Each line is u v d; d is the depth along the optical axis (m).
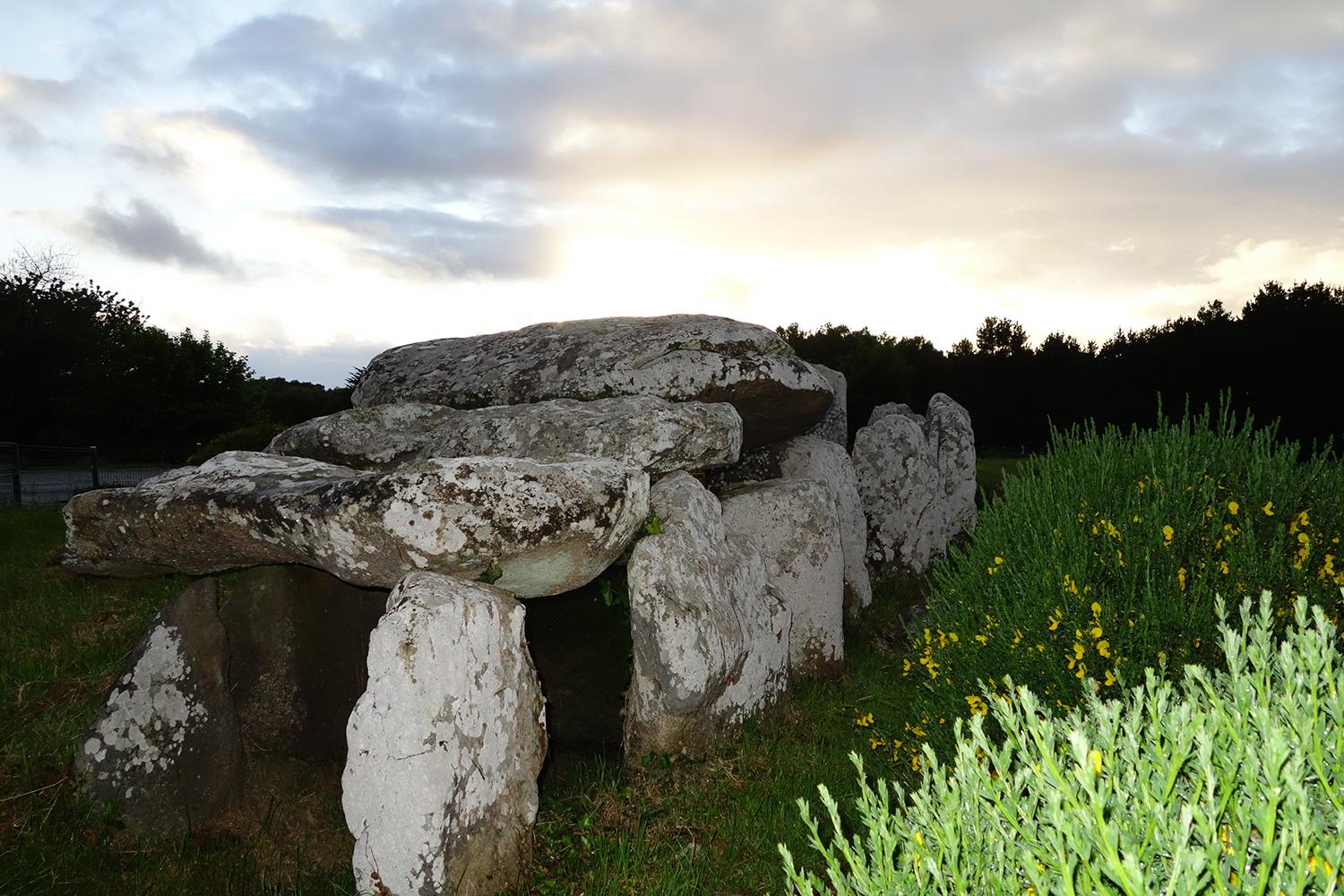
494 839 3.67
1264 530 3.71
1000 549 4.20
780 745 4.92
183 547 4.37
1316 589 3.49
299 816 4.53
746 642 5.14
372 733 3.46
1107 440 4.25
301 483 4.27
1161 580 3.57
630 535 4.57
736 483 7.42
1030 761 1.70
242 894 3.88
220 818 4.42
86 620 5.69
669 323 6.69
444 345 7.30
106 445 29.50
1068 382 37.12
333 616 5.21
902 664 6.16
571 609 6.82
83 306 31.52
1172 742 1.67
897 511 8.89
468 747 3.63
